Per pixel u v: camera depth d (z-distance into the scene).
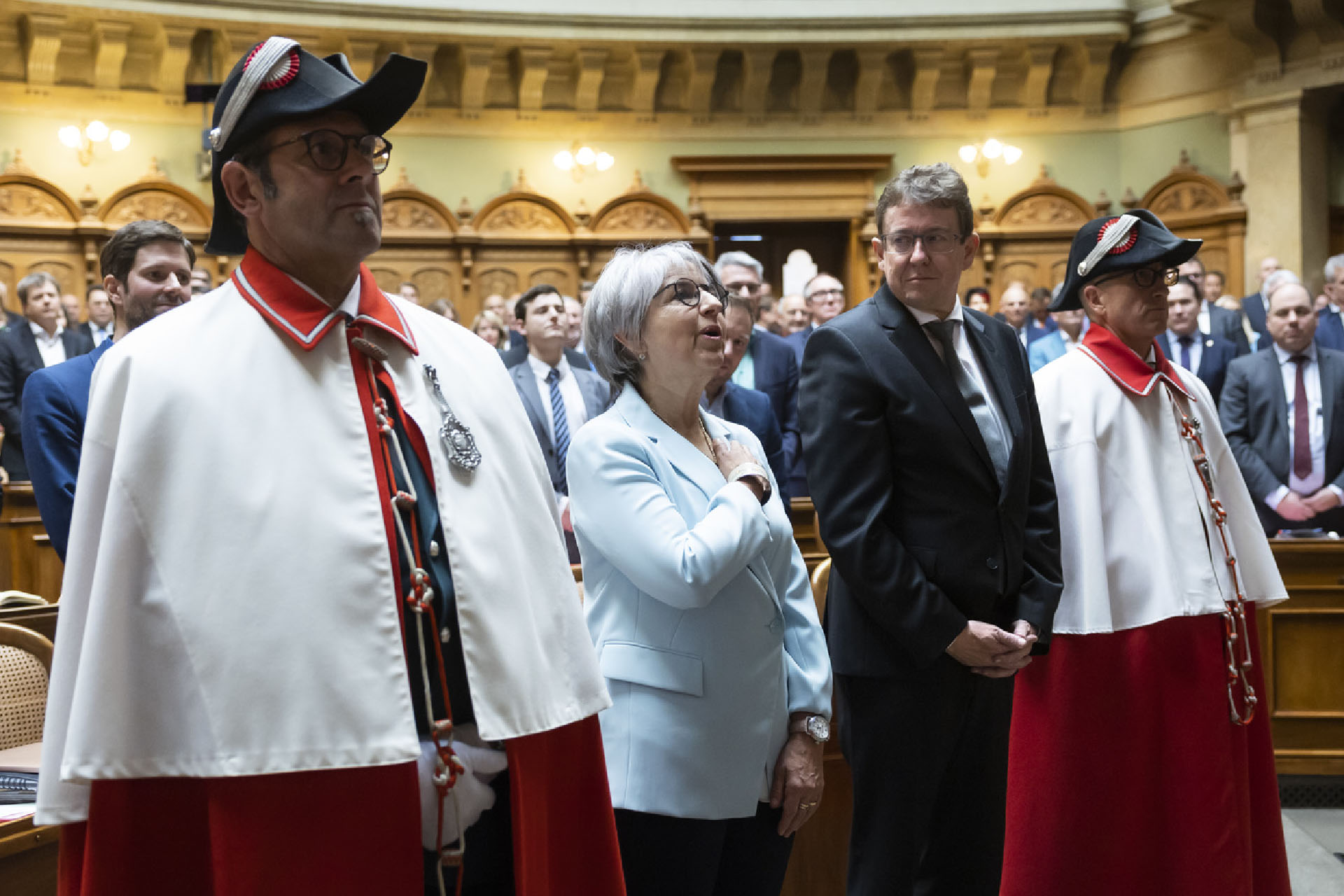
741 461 2.05
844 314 2.45
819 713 2.04
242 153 1.36
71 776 1.19
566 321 4.79
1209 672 2.68
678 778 1.88
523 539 1.44
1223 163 11.61
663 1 11.91
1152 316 2.78
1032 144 12.39
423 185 11.96
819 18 11.97
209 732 1.20
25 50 10.86
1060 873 2.63
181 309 1.35
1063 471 2.70
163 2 10.83
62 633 1.27
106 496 1.27
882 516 2.26
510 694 1.33
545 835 1.41
